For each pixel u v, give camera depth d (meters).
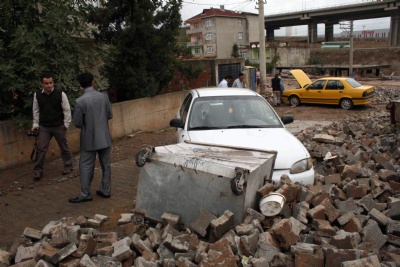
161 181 4.28
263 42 20.69
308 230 3.89
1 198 5.88
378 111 15.88
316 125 12.38
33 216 5.18
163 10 11.56
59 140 6.83
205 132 5.93
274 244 3.46
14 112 7.89
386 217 4.10
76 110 5.34
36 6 8.74
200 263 3.07
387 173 5.72
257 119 6.37
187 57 17.52
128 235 4.28
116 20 11.37
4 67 7.25
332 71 56.81
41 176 6.87
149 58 11.68
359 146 8.09
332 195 4.84
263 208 3.81
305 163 5.18
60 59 8.34
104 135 5.56
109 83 11.41
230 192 3.77
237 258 3.18
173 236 3.66
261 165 3.98
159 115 11.70
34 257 3.59
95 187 6.35
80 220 4.55
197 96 6.91
